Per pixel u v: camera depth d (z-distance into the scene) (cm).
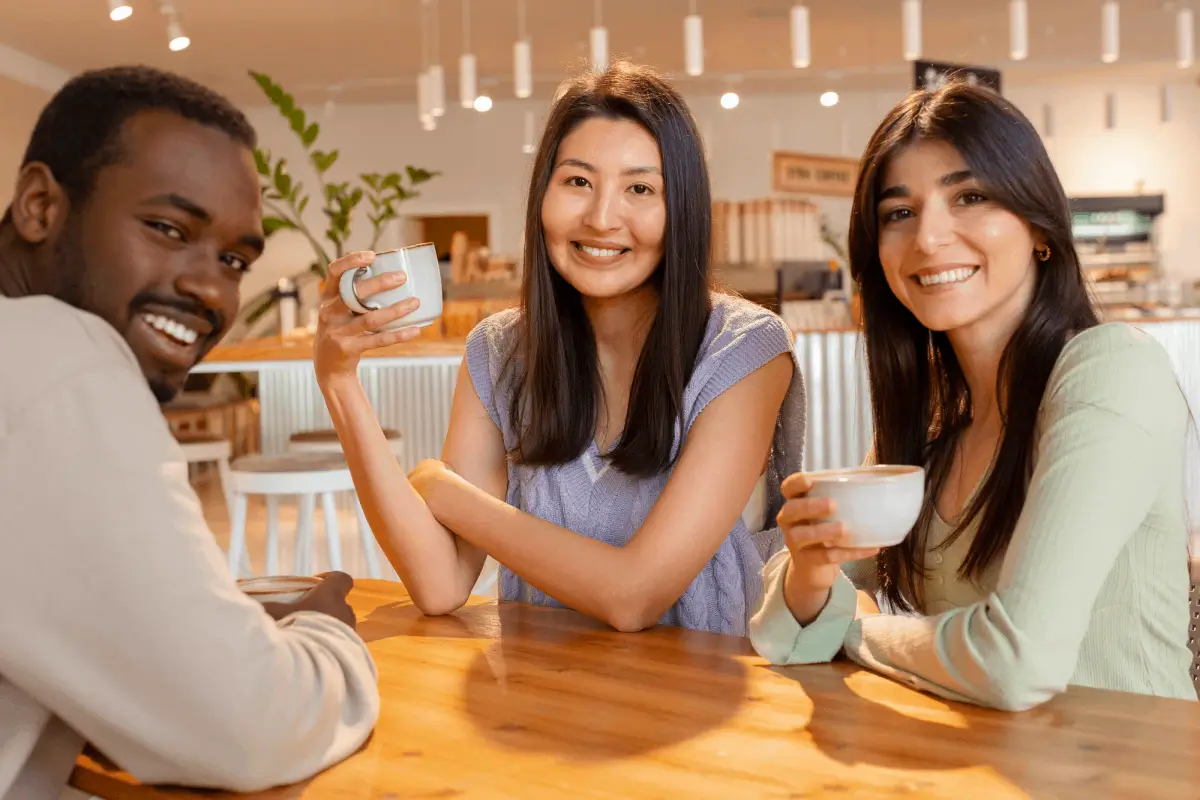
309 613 93
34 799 83
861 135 1069
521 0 741
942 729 87
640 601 125
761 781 77
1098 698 94
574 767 80
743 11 783
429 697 98
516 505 161
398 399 577
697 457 137
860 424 383
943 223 115
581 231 143
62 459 72
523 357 159
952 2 775
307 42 841
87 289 80
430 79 675
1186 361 451
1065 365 107
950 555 123
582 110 143
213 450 438
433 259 118
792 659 107
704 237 146
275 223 504
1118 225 1062
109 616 72
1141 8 801
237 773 76
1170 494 108
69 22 771
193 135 81
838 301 711
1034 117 1076
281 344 506
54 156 80
